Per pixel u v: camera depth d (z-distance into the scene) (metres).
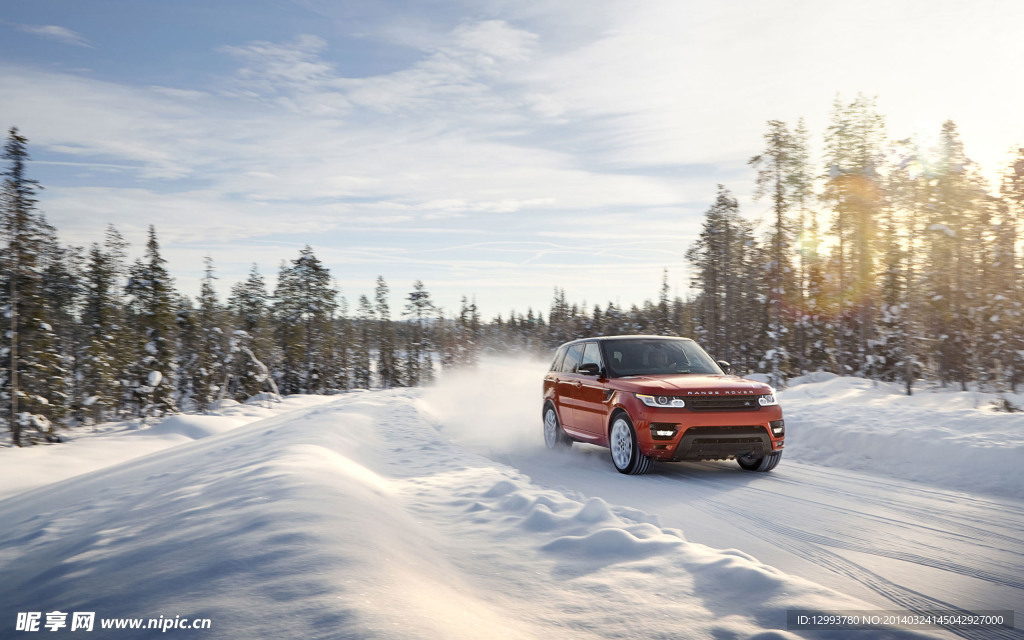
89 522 5.31
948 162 34.81
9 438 36.50
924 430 9.03
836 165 34.97
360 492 4.82
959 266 35.19
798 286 39.16
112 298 49.16
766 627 2.78
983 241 36.84
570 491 6.09
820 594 3.13
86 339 50.53
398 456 8.59
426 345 91.56
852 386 26.75
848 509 5.90
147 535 3.84
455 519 4.86
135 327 47.44
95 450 28.95
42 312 36.78
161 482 6.97
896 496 6.49
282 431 10.13
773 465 7.88
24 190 34.69
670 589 3.21
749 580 3.26
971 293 35.41
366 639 2.15
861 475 7.76
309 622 2.30
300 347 65.44
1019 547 4.63
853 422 10.46
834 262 38.00
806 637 2.68
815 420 11.04
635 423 7.64
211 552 3.18
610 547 3.88
